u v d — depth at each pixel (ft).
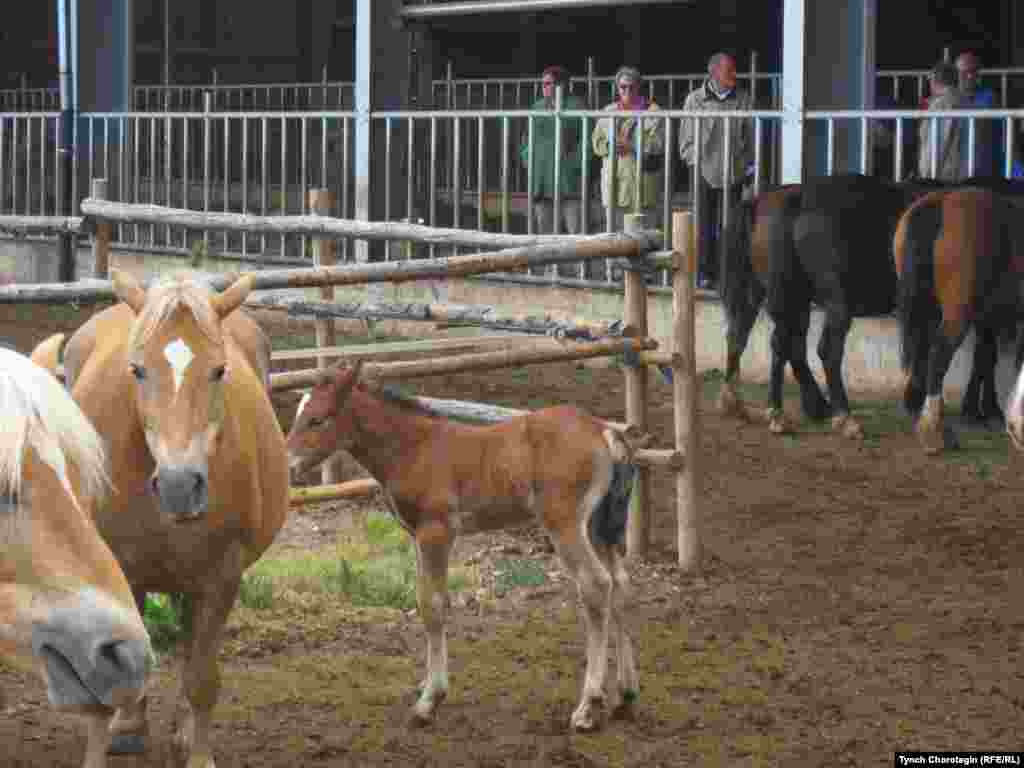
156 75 87.25
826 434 46.85
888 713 29.27
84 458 21.25
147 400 24.59
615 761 27.50
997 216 44.50
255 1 89.56
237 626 32.45
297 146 80.74
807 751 27.81
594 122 60.54
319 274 35.19
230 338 27.53
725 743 28.12
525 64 80.94
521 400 49.78
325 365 41.34
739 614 34.06
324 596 34.24
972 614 34.06
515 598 34.63
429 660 28.78
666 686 30.30
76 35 70.85
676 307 36.11
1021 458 44.34
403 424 29.45
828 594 35.24
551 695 29.86
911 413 46.11
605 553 29.12
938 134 51.26
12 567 20.04
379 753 27.71
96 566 20.33
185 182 67.21
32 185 77.77
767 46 77.30
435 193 60.34
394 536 37.76
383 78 63.00
